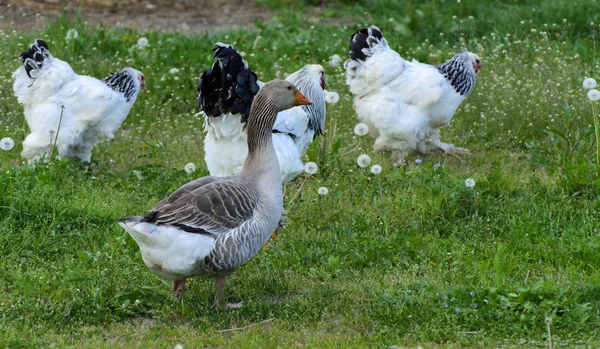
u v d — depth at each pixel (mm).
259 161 8703
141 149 14555
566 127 14617
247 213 8266
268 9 23906
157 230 7766
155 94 16891
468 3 21906
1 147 10984
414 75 13750
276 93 8695
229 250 8102
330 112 14672
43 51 12422
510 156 14750
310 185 12625
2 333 7816
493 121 15773
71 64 17406
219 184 8312
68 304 8398
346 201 12008
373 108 13734
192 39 19922
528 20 20750
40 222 10414
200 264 8086
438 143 14578
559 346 7875
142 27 21531
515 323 8266
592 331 8117
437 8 21922
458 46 19859
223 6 24047
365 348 7758
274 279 9391
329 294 9016
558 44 19203
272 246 10383
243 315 8547
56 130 12500
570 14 20562
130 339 7992
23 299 8516
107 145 14727
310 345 7820
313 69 12062
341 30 20766
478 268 9312
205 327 8250
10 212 10406
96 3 23172
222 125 10266
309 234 10875
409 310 8523
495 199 11836
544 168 13852
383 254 10148
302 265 9977
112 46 18969
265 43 19906
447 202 11477
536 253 10281
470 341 7988
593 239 10531
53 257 9750
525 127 15664
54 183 11711
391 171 13422
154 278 9344
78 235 10266
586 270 9828
